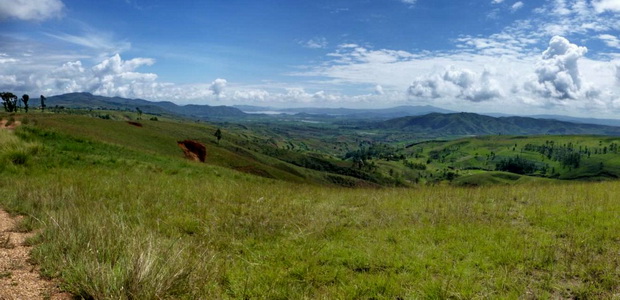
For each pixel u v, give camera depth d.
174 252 5.28
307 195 13.70
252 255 6.24
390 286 5.01
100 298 3.98
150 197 10.66
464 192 13.94
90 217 6.77
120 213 7.99
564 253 6.27
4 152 15.77
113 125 74.31
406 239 7.26
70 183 11.74
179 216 8.65
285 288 4.91
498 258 6.10
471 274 5.48
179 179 16.84
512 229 7.90
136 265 4.40
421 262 5.92
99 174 15.39
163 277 4.47
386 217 9.30
